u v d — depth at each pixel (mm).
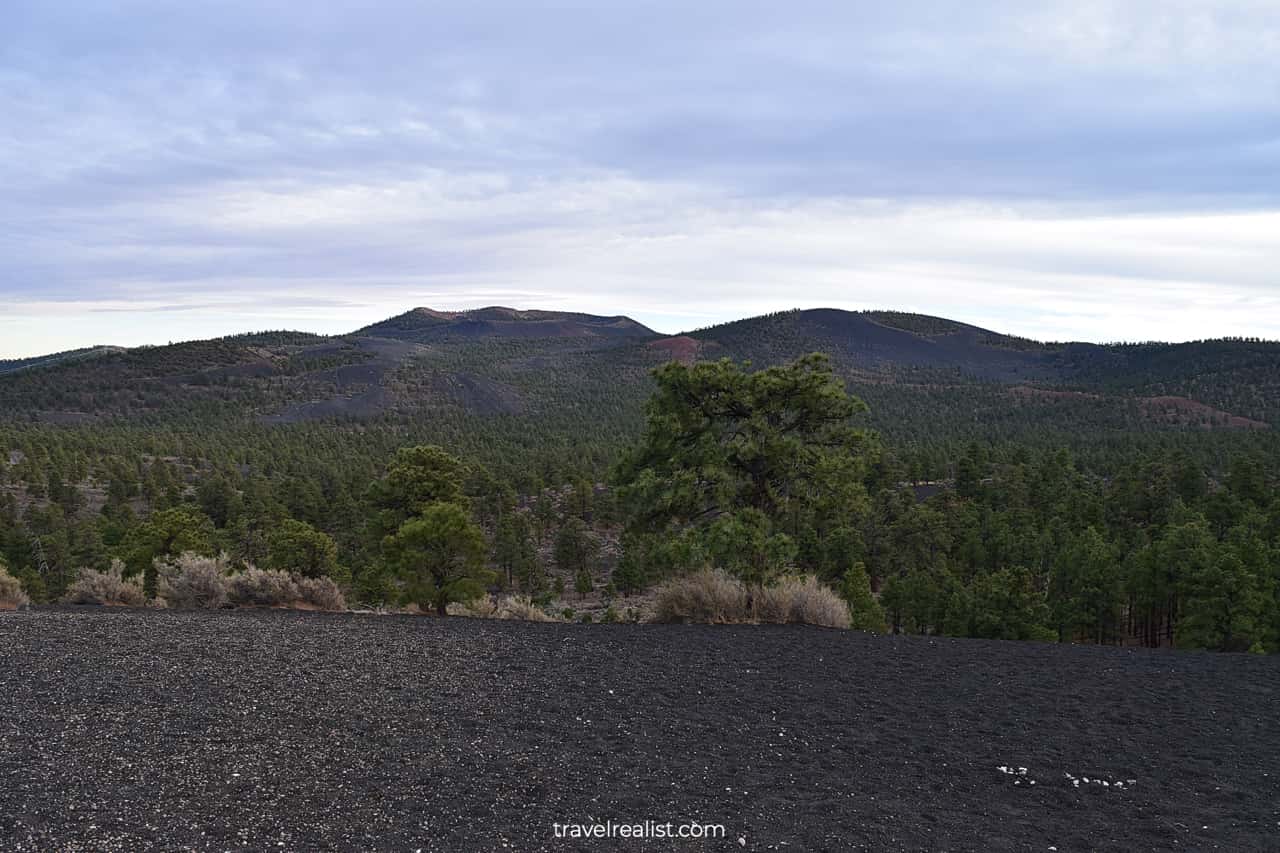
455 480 34062
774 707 7426
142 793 4586
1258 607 31641
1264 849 4695
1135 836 4836
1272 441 101938
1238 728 7180
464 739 6004
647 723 6707
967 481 74562
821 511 16781
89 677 7176
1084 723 7250
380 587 30094
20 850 3760
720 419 16656
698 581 14648
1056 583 42406
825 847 4449
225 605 15148
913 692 8219
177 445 123312
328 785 4902
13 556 50250
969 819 5000
